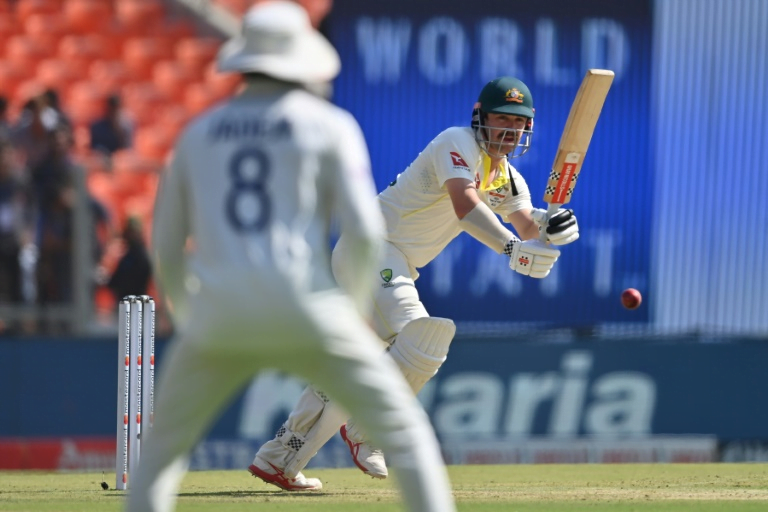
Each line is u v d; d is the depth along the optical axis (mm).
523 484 21094
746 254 33750
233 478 22672
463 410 31844
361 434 19688
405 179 19516
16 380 31297
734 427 32531
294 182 10484
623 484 20984
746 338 32594
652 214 33938
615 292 33844
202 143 10703
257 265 10297
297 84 10859
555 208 17719
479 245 33438
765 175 33781
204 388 10789
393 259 19562
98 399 31594
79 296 32781
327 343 10492
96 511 15875
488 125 18750
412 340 18906
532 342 32094
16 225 32469
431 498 10727
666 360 32469
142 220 37250
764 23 33844
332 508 16219
